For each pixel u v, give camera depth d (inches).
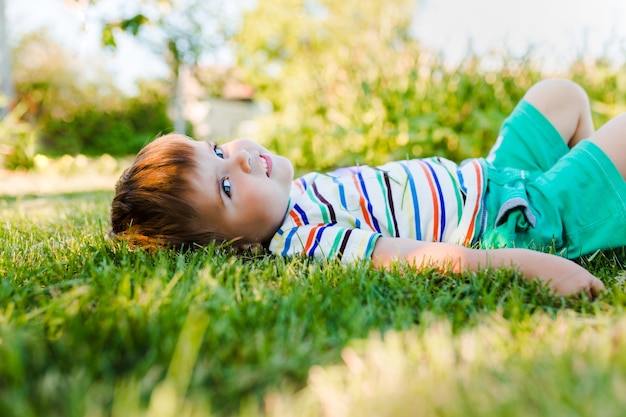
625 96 148.9
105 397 25.4
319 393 25.9
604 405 22.4
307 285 43.3
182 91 538.0
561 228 58.1
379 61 175.6
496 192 63.0
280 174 61.9
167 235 57.4
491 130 148.7
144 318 32.4
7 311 35.5
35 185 175.3
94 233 70.1
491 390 25.0
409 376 26.6
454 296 43.5
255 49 545.0
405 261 50.7
